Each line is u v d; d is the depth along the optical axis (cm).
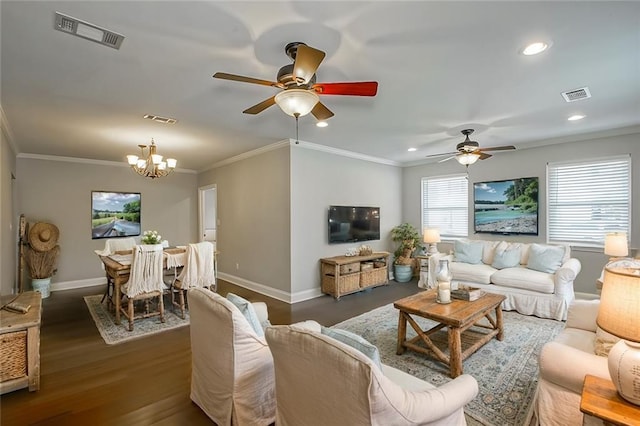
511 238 530
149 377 257
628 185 425
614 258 374
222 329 188
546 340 321
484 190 561
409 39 204
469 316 262
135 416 208
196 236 736
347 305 456
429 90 288
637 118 376
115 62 229
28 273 527
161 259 385
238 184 588
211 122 372
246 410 185
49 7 168
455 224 610
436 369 267
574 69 249
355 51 218
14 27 185
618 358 134
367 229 592
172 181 704
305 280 493
